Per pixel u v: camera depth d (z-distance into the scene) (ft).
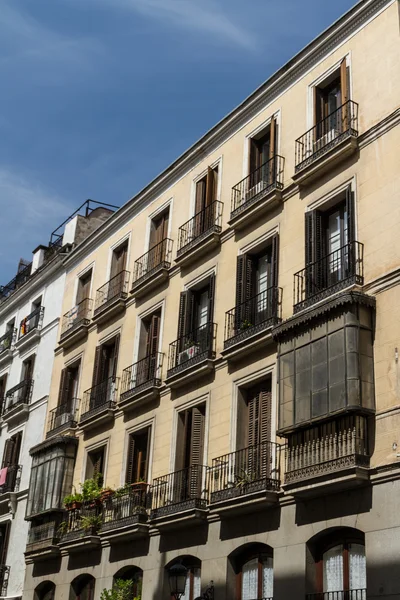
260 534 64.80
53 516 94.68
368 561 54.65
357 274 63.31
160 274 89.86
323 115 75.05
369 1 71.05
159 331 89.40
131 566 79.87
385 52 68.44
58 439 98.22
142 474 85.35
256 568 65.82
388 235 61.98
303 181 72.02
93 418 94.22
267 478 63.82
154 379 84.53
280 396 64.49
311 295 67.05
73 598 88.79
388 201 63.00
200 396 77.92
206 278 83.41
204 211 86.48
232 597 66.54
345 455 57.16
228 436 72.28
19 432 118.32
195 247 84.69
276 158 77.15
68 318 112.06
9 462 117.39
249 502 64.54
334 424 59.21
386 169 64.18
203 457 74.95
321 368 61.05
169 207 95.40
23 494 109.70
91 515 87.45
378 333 59.77
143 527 77.77
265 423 69.82
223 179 85.76
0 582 105.40
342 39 74.02
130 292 95.71
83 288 112.78
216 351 77.66
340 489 58.03
